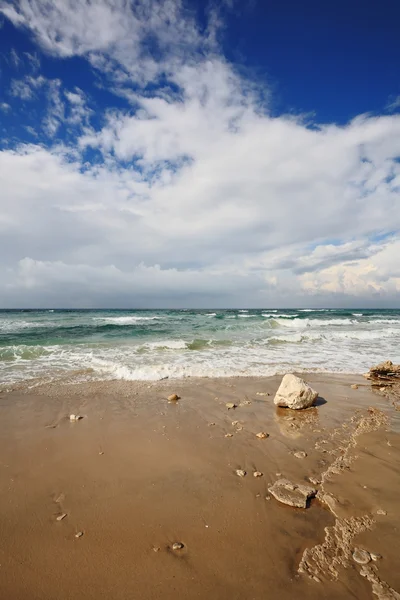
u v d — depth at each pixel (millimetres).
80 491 4000
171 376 9734
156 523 3406
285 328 25531
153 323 28625
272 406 7305
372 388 8867
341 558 2891
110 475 4379
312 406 7316
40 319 33219
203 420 6414
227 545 3082
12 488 4047
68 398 7664
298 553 2967
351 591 2549
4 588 2607
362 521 3400
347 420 6500
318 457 4898
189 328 24156
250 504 3725
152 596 2533
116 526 3357
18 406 7094
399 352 14477
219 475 4379
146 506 3697
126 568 2812
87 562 2885
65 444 5305
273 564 2842
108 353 13453
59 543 3113
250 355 13391
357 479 4246
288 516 3500
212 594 2543
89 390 8305
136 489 4047
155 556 2947
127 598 2521
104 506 3697
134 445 5289
